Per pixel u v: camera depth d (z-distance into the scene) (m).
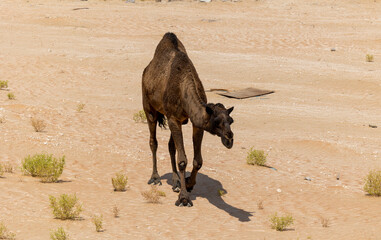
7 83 87.44
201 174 46.97
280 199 41.53
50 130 58.38
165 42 41.34
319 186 46.78
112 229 30.39
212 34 152.12
